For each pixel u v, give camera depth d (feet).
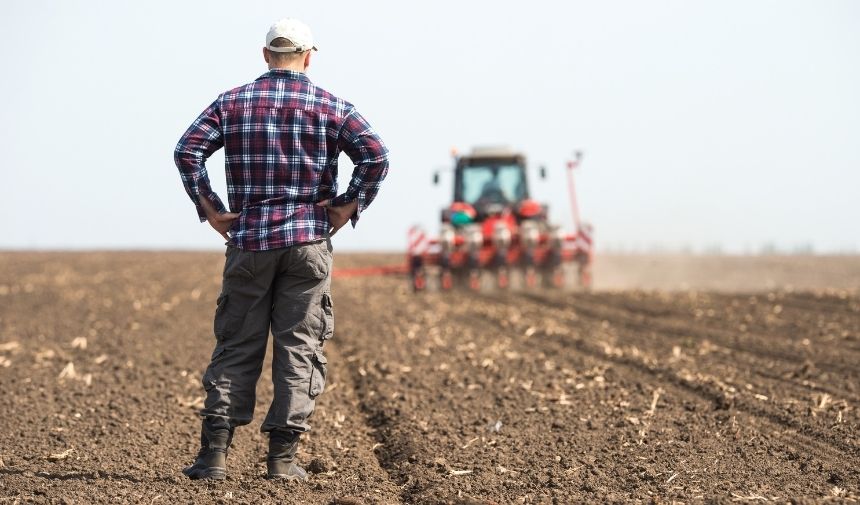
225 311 33.65
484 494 33.83
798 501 31.22
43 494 33.27
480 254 152.05
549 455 40.11
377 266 256.11
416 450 41.19
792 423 45.11
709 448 40.45
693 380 56.95
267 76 33.42
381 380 60.39
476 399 53.42
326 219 33.73
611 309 112.68
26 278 187.42
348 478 36.81
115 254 360.28
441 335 85.56
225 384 33.60
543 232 156.15
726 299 117.50
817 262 249.96
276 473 34.63
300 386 33.76
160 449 42.29
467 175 165.27
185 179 32.91
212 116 32.91
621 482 35.37
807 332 81.97
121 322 98.73
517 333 87.51
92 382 60.13
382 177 33.60
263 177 32.81
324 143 33.19
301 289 33.50
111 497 32.76
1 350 75.87
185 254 360.48
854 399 50.93
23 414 49.73
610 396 53.06
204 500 32.35
